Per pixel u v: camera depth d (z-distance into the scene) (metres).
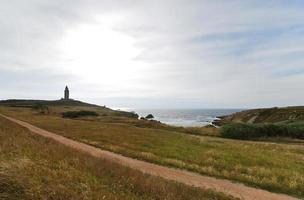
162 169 24.17
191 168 24.62
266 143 52.47
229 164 27.47
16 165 12.30
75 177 13.15
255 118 120.88
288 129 63.38
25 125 56.59
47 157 16.45
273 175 23.78
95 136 45.19
